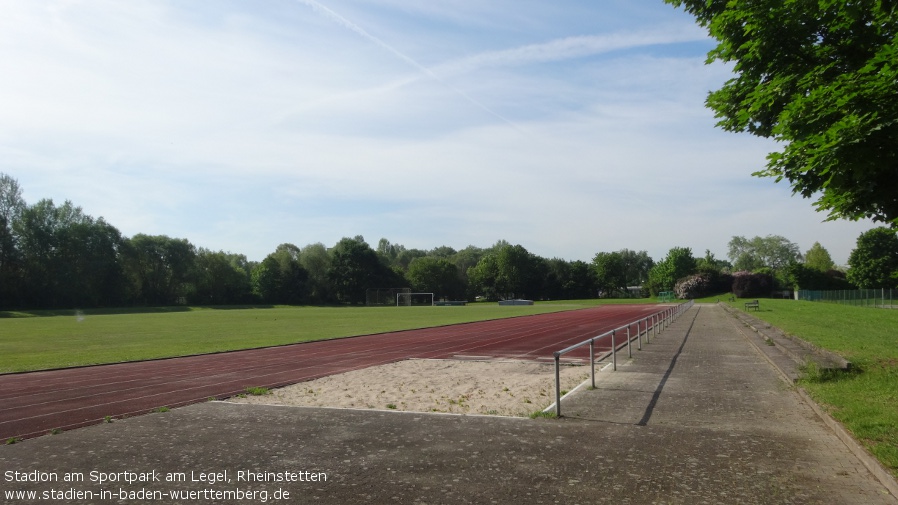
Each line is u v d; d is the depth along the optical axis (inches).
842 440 316.5
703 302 4178.2
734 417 381.4
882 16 380.2
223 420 399.5
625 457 291.3
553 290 5639.8
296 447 322.0
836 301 3011.8
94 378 658.2
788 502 227.9
